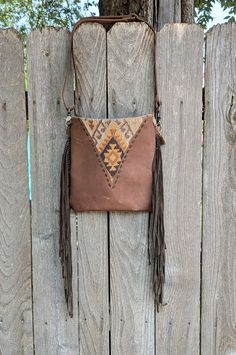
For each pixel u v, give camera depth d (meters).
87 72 1.19
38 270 1.28
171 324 1.28
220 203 1.23
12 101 1.21
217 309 1.27
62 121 1.21
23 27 4.39
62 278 1.27
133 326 1.28
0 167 1.24
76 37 1.18
